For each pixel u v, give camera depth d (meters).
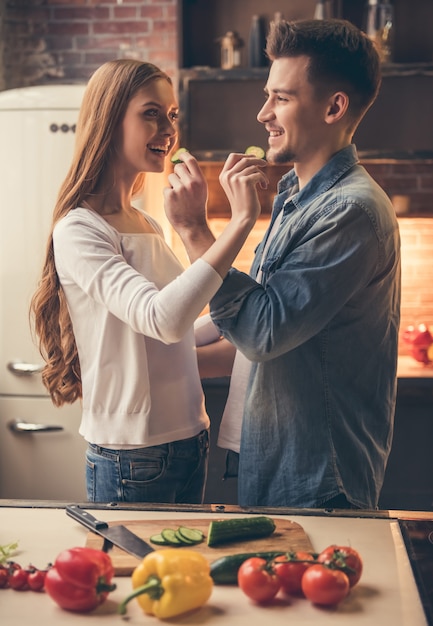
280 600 1.27
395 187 4.35
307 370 1.83
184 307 1.69
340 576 1.23
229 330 1.79
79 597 1.21
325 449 1.83
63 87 3.68
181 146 4.00
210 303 1.78
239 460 1.94
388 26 3.94
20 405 3.78
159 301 1.71
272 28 1.84
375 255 1.77
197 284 1.69
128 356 1.92
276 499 1.87
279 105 1.86
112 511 1.61
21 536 1.48
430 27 4.11
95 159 1.98
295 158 1.89
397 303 1.95
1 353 3.77
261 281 1.92
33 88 3.68
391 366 1.95
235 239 1.73
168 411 1.97
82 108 2.02
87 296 1.94
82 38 4.38
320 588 1.22
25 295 3.73
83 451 3.78
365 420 1.89
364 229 1.75
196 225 1.83
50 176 3.68
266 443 1.87
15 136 3.68
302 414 1.84
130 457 1.95
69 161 3.66
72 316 2.00
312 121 1.84
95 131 1.97
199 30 4.22
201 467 2.07
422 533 1.50
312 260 1.74
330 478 1.83
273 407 1.86
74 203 1.99
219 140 4.00
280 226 1.92
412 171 4.34
